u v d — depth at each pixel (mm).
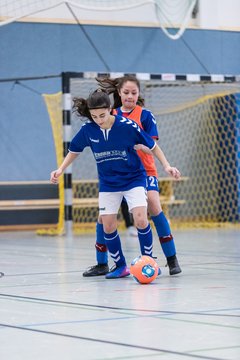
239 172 28625
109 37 28297
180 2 28281
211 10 29438
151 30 28844
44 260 14250
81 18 27922
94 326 6750
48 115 27531
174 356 5406
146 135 10305
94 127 10281
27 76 27250
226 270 11750
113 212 10609
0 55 26906
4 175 26984
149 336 6223
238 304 8070
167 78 23109
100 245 11242
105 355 5492
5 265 13289
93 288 9727
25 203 26875
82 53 27938
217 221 29266
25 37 27188
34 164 27375
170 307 7898
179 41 29094
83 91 27750
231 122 28750
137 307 7941
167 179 28406
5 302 8516
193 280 10430
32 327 6770
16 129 27156
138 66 28641
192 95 29438
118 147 10195
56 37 27594
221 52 29609
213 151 29297
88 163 28312
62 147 23266
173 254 11156
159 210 11055
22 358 5469
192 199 29469
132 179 10516
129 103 10883
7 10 26641
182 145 29406
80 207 27078
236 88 28156
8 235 24062
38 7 26906
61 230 23062
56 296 8992
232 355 5426
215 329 6500
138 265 10109
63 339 6156
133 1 27078
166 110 29172
